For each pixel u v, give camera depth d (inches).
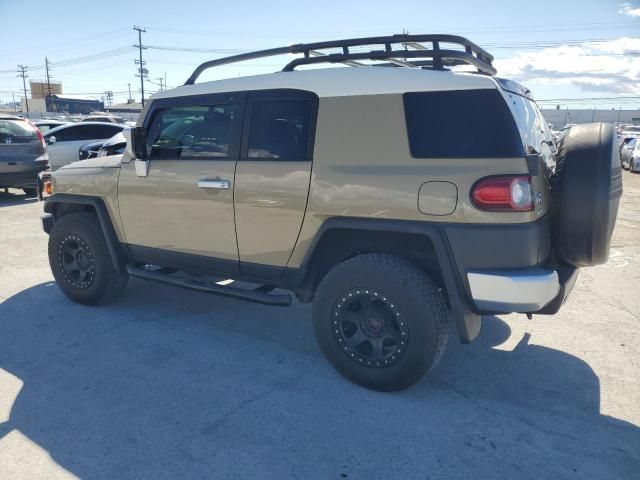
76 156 550.0
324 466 103.1
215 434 113.2
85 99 3836.1
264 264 147.7
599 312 191.0
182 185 156.9
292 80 140.0
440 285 134.1
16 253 265.4
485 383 137.3
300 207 136.1
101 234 180.7
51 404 124.3
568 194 119.0
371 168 126.2
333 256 143.4
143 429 114.7
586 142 120.0
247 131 145.8
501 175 113.5
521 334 170.2
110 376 138.4
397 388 129.6
